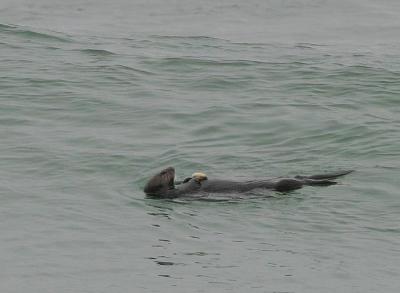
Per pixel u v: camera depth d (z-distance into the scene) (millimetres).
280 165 41031
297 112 49438
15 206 35125
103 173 39750
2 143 43688
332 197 36188
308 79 57312
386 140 43812
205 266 29578
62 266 29516
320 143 44156
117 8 91938
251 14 88812
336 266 29656
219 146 44125
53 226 33125
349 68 60438
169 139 45188
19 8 90500
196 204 35688
